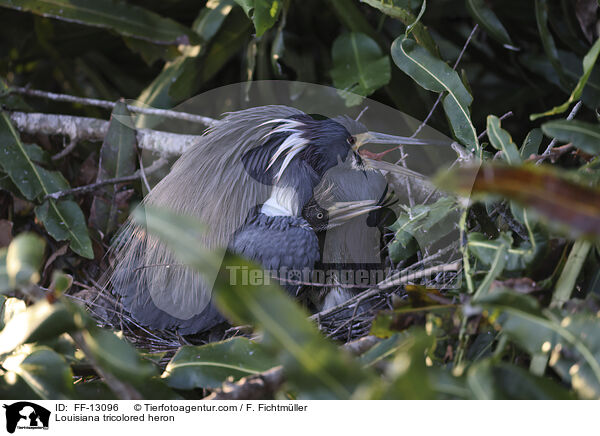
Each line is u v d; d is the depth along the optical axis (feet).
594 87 15.38
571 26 16.72
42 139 19.21
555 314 8.57
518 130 19.85
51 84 23.13
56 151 19.71
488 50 19.93
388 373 8.30
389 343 9.21
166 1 20.74
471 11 16.55
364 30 18.42
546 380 7.82
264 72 20.13
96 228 17.53
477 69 20.99
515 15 19.02
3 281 9.47
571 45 16.92
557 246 10.34
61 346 10.26
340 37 18.13
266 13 15.99
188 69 19.67
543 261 10.20
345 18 18.21
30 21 21.15
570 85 16.69
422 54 13.42
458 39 20.43
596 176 9.66
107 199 17.71
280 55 17.95
